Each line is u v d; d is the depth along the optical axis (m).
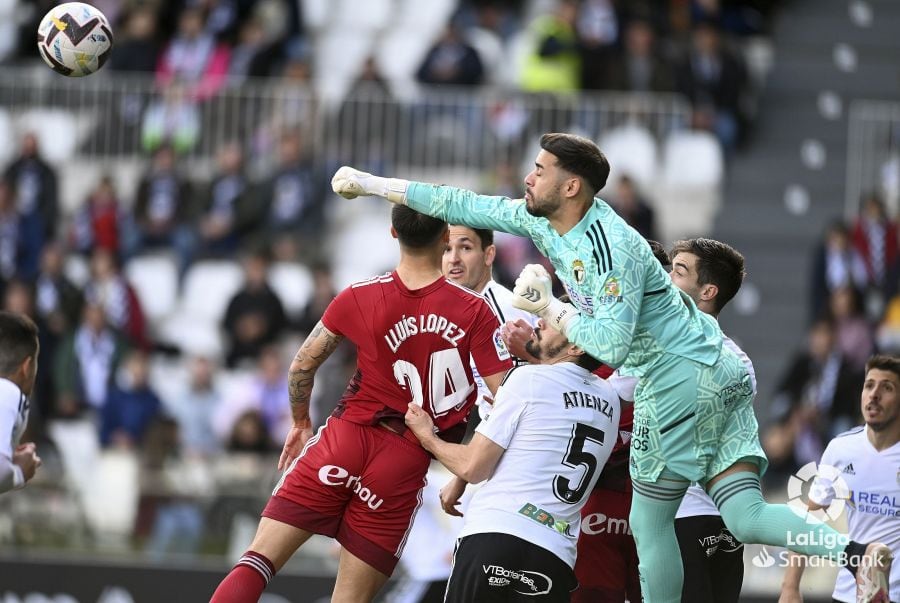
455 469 20.31
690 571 22.45
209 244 52.00
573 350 21.02
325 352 21.27
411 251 20.80
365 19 62.19
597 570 22.95
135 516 37.56
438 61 53.97
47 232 51.66
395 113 52.78
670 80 52.88
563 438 20.58
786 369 49.41
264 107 53.56
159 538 37.41
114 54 55.44
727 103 53.09
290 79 54.28
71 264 50.97
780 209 53.03
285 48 56.66
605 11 54.12
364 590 20.98
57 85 54.72
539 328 21.14
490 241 23.61
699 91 52.59
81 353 46.62
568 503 20.58
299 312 50.72
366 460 20.83
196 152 53.75
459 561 20.50
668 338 20.27
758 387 48.91
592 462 20.78
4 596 36.41
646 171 51.97
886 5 59.19
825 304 47.53
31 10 59.97
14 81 54.91
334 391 41.41
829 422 43.62
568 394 20.75
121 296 48.41
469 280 23.42
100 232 51.16
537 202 20.08
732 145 53.53
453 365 20.83
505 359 21.02
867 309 47.34
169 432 44.22
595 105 52.19
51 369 46.47
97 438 44.00
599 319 19.58
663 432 20.36
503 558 20.17
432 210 20.62
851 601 23.34
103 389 46.44
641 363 20.47
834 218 52.97
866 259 47.94
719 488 20.58
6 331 21.50
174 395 45.44
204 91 53.81
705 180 52.31
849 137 54.72
